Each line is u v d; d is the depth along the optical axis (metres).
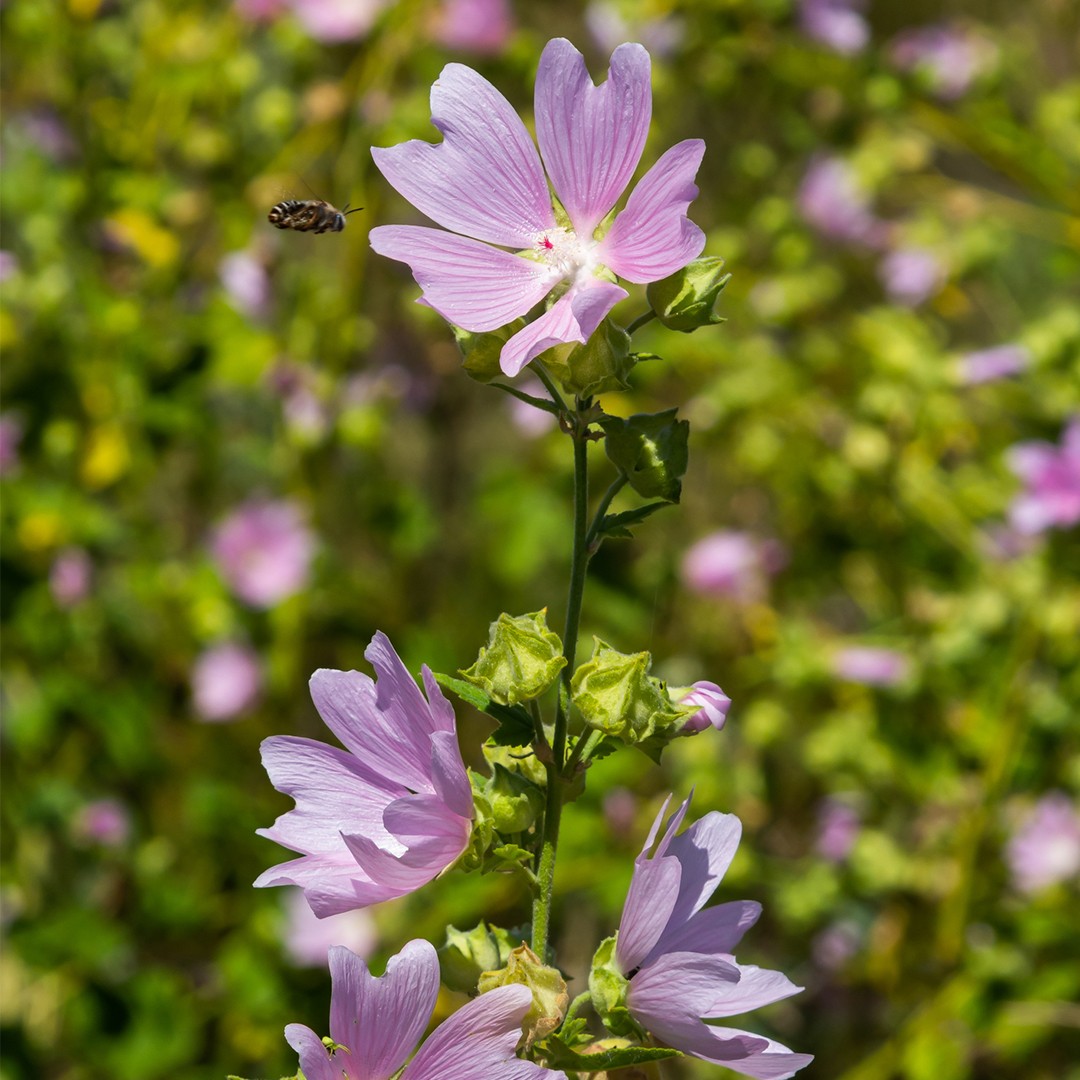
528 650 0.60
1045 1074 1.09
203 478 1.25
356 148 1.15
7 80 1.25
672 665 1.21
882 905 1.15
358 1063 0.58
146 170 1.21
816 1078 1.12
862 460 1.16
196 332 1.16
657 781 1.15
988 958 1.03
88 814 1.17
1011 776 1.09
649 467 0.62
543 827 0.62
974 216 1.32
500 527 1.21
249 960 1.07
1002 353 1.16
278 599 1.17
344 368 1.19
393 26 1.16
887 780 1.13
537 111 0.61
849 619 1.46
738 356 1.21
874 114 1.36
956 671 1.12
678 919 0.61
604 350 0.60
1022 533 1.10
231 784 1.17
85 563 1.20
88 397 1.17
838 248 1.36
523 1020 0.59
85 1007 1.06
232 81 1.21
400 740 0.60
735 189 1.38
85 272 1.17
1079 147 1.31
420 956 0.58
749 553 1.22
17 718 1.16
